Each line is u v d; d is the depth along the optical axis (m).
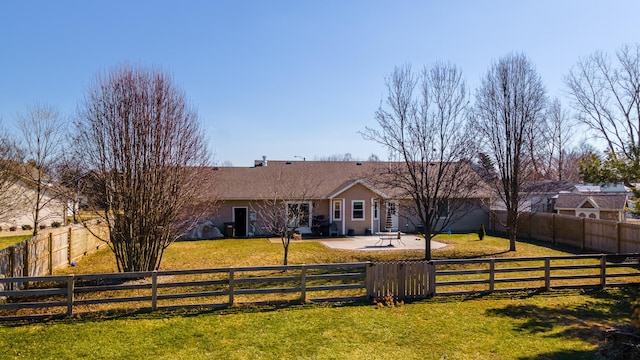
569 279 12.31
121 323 9.00
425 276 11.29
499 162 20.58
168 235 14.44
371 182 27.92
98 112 12.88
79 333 8.39
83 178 13.55
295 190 27.36
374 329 8.70
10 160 23.36
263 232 27.53
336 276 10.90
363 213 28.05
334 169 32.06
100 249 20.98
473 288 12.43
